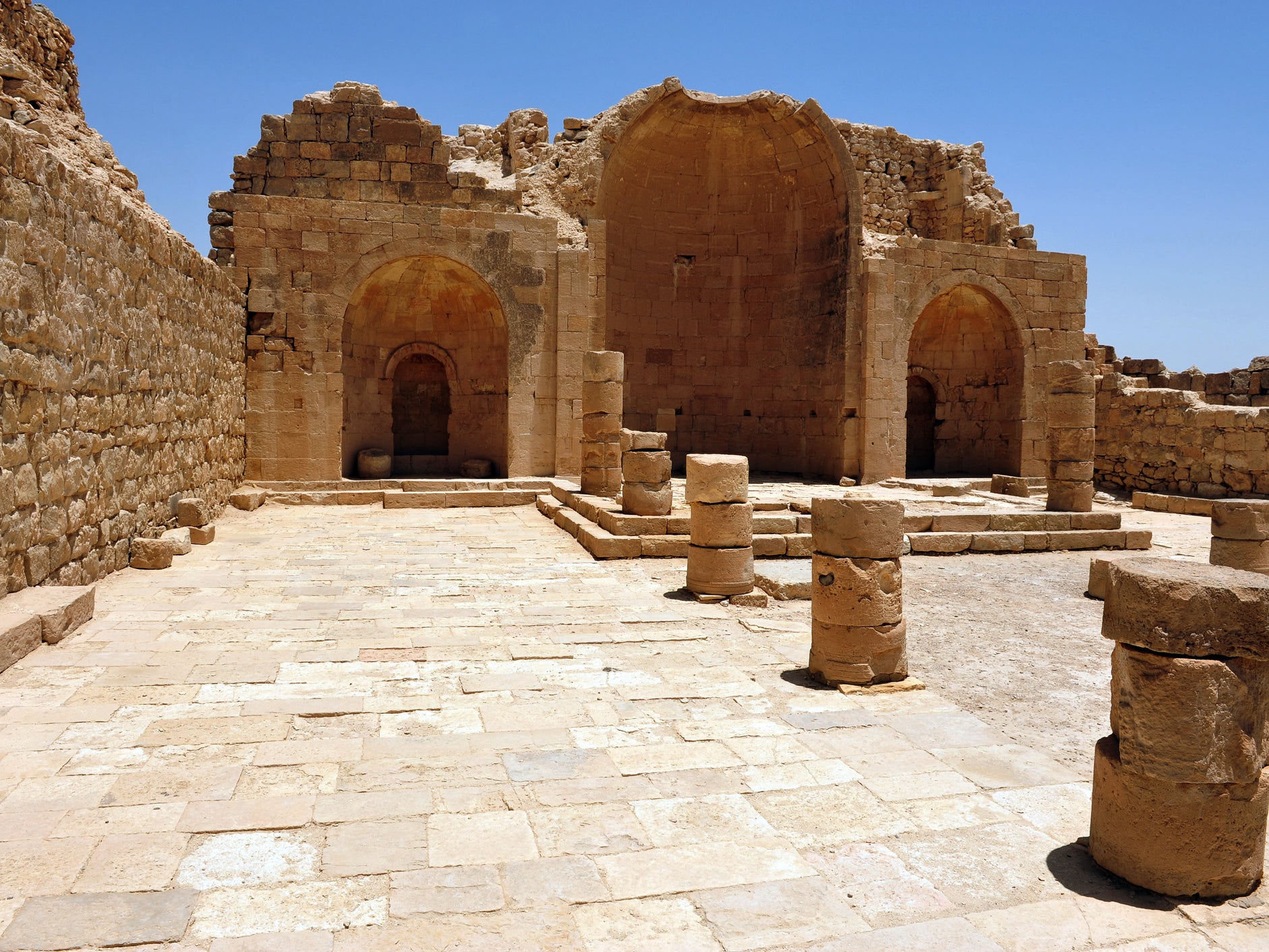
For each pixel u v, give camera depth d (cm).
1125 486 2108
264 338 1709
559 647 727
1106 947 335
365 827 415
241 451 1675
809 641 763
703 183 2169
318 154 1747
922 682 649
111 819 415
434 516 1542
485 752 509
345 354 1858
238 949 322
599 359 1460
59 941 323
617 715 573
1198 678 359
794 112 2025
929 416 2361
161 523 1117
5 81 1088
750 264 2211
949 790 469
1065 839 420
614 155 2002
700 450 2230
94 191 865
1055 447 1426
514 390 1828
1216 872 366
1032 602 977
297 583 948
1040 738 559
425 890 363
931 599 991
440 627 781
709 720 568
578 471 1864
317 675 638
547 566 1083
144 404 1034
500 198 1828
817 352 2128
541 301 1838
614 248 2094
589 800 449
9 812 420
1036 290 2181
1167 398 1994
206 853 388
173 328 1159
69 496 818
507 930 338
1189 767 361
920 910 357
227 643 711
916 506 1508
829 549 645
